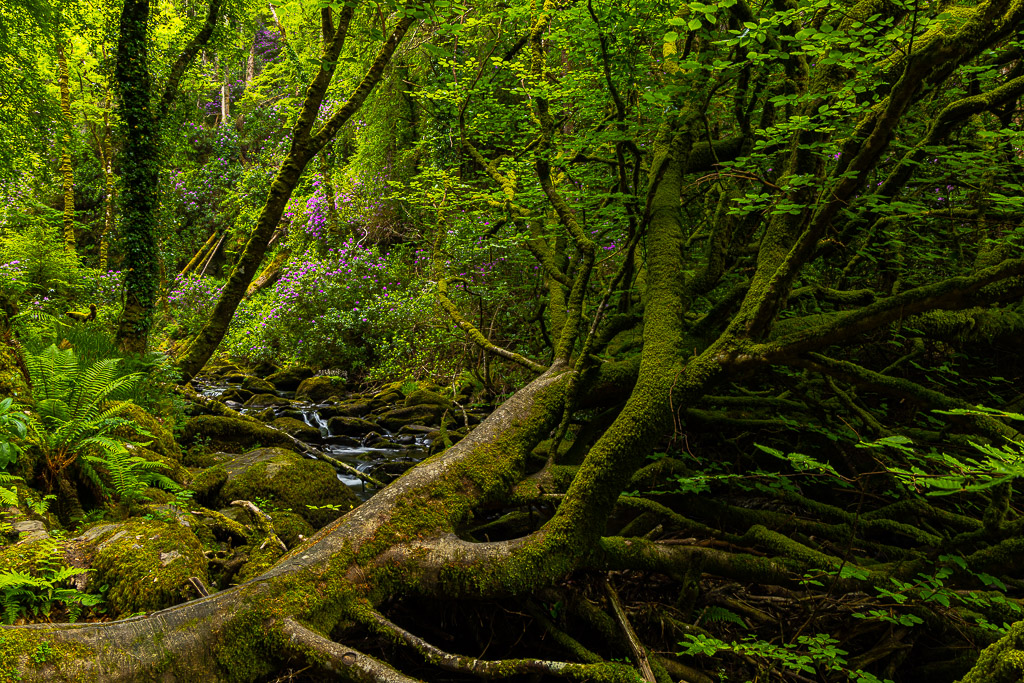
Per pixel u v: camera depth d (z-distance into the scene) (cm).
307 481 407
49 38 682
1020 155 344
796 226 299
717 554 271
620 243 503
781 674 252
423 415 676
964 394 423
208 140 1817
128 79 592
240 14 729
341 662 180
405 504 244
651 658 241
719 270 372
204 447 490
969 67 293
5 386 299
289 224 1377
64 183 1207
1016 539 250
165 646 176
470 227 576
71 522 271
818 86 300
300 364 984
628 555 258
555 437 307
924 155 360
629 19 348
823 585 273
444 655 198
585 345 309
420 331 881
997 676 135
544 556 237
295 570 208
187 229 1553
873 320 252
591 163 482
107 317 823
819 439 375
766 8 342
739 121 384
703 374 271
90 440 277
